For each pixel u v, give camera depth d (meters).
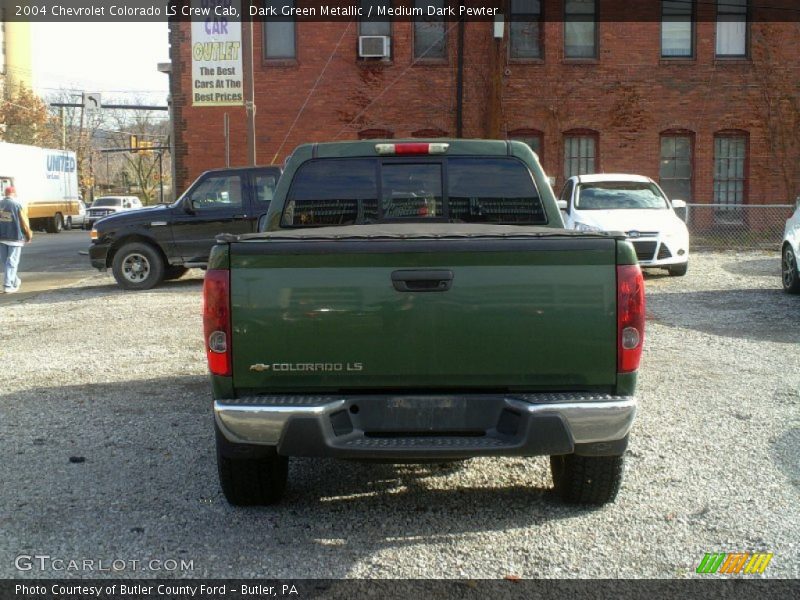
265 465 4.76
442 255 4.21
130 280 15.95
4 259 16.38
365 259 4.21
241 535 4.60
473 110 24.75
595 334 4.23
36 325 12.07
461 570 4.14
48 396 7.78
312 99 24.73
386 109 24.77
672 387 7.75
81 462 5.83
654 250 15.44
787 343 9.75
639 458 5.82
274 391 4.32
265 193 15.84
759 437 6.25
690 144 25.16
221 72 21.97
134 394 7.81
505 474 5.62
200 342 10.35
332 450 4.18
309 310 4.23
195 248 15.86
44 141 66.38
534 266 4.22
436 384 4.29
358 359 4.24
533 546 4.42
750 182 25.20
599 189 16.75
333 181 5.86
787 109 25.00
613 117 24.84
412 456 4.18
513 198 5.88
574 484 4.86
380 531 4.65
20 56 79.69
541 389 4.32
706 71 24.86
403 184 5.86
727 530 4.61
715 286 14.54
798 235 12.96
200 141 24.64
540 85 24.73
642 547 4.40
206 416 7.00
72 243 33.28
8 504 5.04
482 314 4.22
